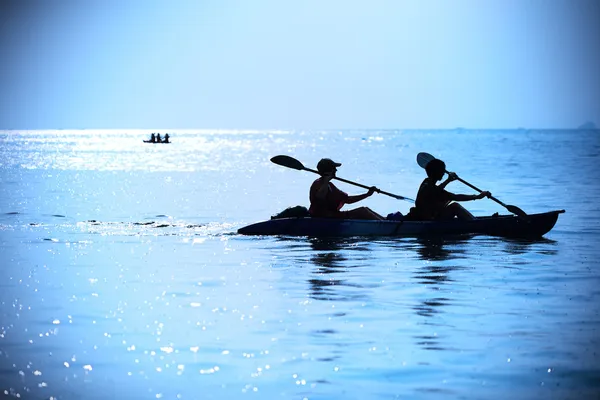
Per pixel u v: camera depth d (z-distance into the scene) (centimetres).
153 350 1100
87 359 1060
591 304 1381
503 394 914
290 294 1484
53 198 3950
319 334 1181
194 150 14838
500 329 1205
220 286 1572
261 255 1986
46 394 923
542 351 1084
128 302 1416
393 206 3575
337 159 9850
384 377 977
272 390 934
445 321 1259
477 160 9025
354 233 2331
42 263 1869
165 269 1778
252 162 9150
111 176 6128
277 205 3553
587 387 936
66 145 19188
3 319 1282
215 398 910
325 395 916
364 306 1372
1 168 7494
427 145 18338
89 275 1703
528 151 12500
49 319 1282
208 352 1090
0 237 2372
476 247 2112
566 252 2016
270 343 1133
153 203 3656
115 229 2570
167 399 907
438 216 2414
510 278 1638
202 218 2967
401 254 1989
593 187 4569
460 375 984
